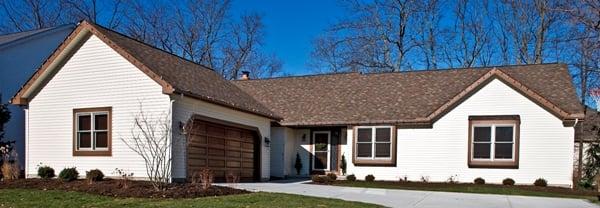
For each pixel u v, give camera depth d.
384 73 25.03
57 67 16.81
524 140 18.97
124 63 15.84
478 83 19.53
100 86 16.11
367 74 25.33
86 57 16.42
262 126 20.64
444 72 23.67
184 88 15.68
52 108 16.77
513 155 19.02
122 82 15.81
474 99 19.72
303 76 26.77
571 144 18.41
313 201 11.63
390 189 16.53
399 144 20.80
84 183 13.57
